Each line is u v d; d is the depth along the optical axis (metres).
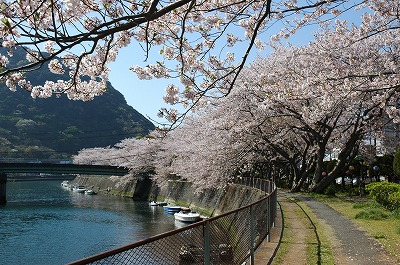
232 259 6.41
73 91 8.11
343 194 27.95
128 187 62.84
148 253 4.10
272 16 8.95
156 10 5.38
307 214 15.80
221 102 25.61
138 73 8.30
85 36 4.61
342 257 8.68
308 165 31.27
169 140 44.75
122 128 126.88
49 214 40.22
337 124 27.05
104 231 30.59
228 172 27.97
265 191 20.73
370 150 33.50
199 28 7.85
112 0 5.28
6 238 28.03
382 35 18.45
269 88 19.47
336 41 17.11
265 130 27.34
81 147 115.50
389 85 12.80
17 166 51.47
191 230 5.08
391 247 9.35
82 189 75.38
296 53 21.33
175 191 47.06
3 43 4.98
